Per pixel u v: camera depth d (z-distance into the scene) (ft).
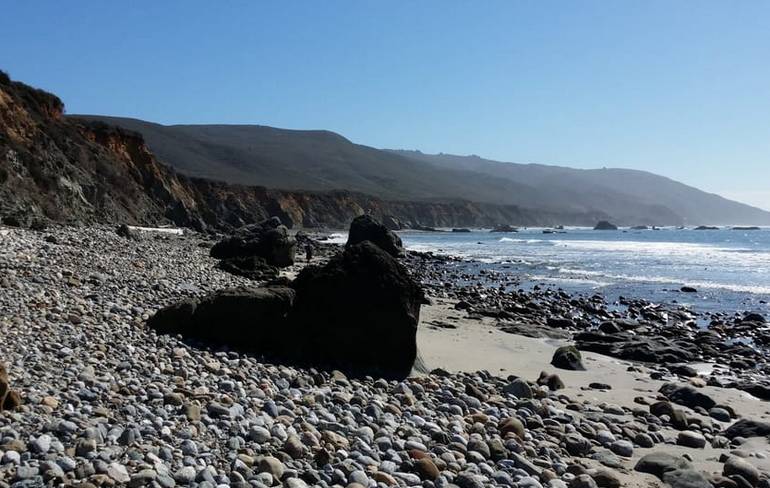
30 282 44.93
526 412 27.78
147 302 45.44
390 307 34.83
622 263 140.87
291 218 343.05
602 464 22.47
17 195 118.32
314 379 30.89
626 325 59.88
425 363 38.81
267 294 35.65
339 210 399.24
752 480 20.97
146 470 16.05
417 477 18.79
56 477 15.26
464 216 577.84
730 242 264.93
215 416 22.25
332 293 35.04
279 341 35.01
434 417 26.18
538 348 46.03
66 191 143.84
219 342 35.17
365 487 17.47
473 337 49.42
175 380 26.08
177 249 104.12
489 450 22.09
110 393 22.97
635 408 30.09
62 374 24.63
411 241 277.44
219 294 36.11
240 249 95.76
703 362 45.14
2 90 147.43
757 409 32.01
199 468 17.21
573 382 36.47
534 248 210.38
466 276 108.47
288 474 17.81
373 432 23.04
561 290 89.25
